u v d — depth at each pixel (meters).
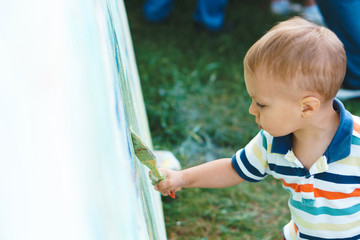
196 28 3.55
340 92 2.73
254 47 0.91
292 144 0.98
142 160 0.83
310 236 1.01
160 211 1.35
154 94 2.65
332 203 0.95
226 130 2.43
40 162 0.28
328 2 2.54
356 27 2.54
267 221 1.83
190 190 1.94
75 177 0.29
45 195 0.27
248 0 4.14
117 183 0.37
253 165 1.07
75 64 0.33
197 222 1.79
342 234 0.98
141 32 3.54
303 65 0.85
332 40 0.89
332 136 0.93
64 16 0.35
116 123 0.47
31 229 0.26
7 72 0.29
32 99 0.29
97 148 0.33
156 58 3.10
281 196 1.97
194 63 3.12
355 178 0.92
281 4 3.94
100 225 0.30
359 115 2.58
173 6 3.92
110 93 0.47
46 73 0.30
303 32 0.88
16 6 0.33
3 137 0.28
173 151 2.24
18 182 0.27
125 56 1.17
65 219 0.27
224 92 2.81
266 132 1.03
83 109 0.32
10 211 0.26
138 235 0.45
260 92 0.91
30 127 0.28
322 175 0.94
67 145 0.29
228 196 1.94
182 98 2.64
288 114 0.91
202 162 2.20
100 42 0.50
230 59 3.21
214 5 3.45
